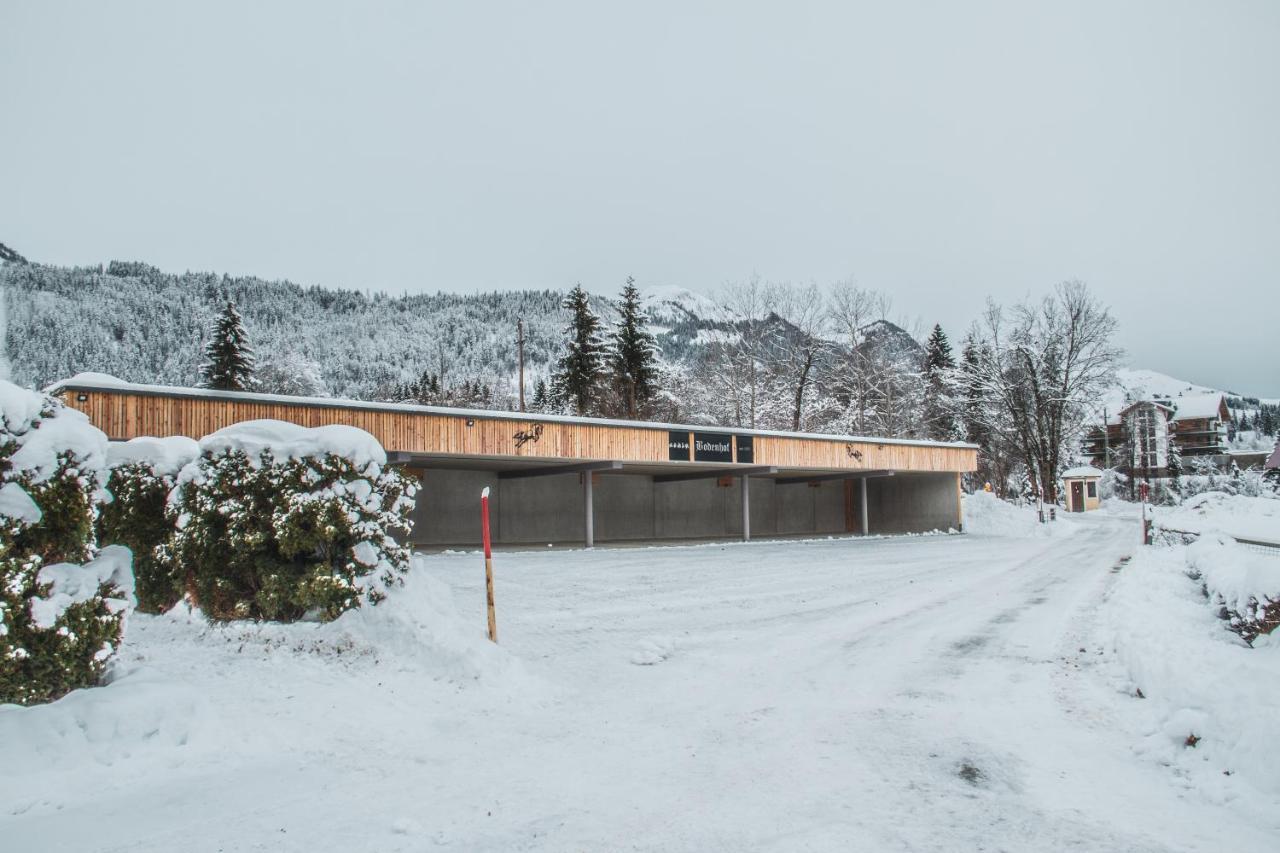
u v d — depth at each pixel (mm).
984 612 13219
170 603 10102
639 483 35875
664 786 5336
